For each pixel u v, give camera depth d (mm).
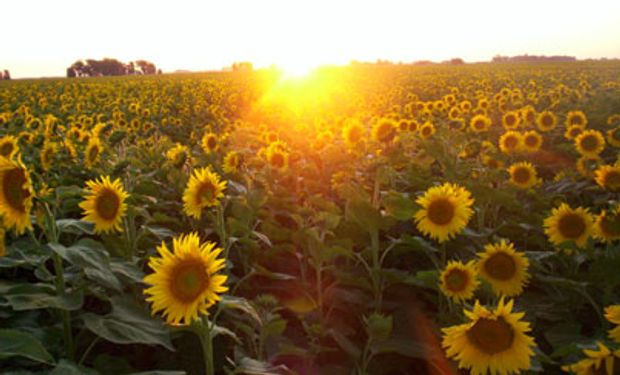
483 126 12344
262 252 5266
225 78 62688
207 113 22719
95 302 4562
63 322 3404
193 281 2496
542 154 11008
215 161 8625
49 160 6020
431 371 4082
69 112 21641
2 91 38500
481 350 2572
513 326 2562
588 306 4430
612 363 1927
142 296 3709
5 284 3432
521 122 13180
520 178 6973
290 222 7141
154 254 4602
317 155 10391
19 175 3178
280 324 3369
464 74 52750
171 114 23984
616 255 4164
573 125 10969
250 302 3650
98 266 3113
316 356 4059
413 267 5641
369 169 7230
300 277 5480
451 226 4160
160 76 76062
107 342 4156
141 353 4125
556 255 4930
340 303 4562
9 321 3697
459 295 3617
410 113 17109
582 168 7809
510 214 7172
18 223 3178
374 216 4578
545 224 4625
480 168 8070
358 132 9094
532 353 2531
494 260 3670
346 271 5098
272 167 8195
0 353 2475
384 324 3266
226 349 3988
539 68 64312
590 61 92688
